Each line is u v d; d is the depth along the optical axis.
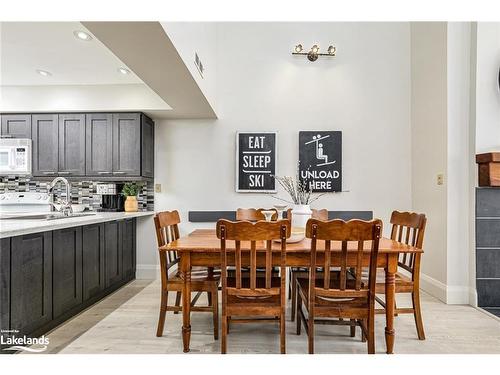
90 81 3.49
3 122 3.62
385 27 3.92
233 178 3.94
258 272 2.86
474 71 3.00
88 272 2.86
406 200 3.87
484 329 2.45
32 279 2.14
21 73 3.26
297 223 2.56
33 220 2.65
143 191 3.97
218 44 3.96
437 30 3.26
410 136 3.88
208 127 3.95
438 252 3.22
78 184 4.00
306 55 3.94
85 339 2.27
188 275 2.10
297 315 2.36
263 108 3.94
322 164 3.88
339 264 2.04
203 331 2.41
